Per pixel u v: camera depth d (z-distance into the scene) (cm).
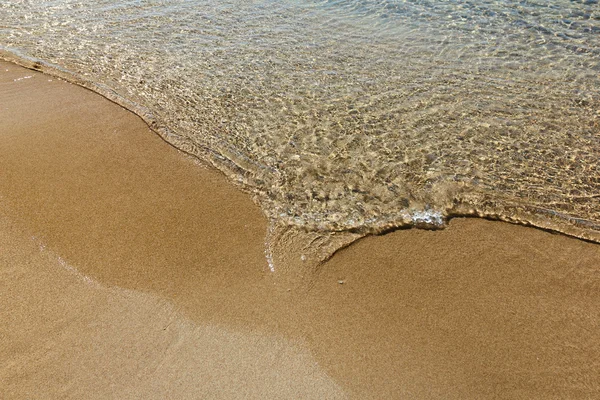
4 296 415
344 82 782
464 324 406
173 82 792
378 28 966
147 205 534
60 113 706
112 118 698
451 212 534
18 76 812
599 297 429
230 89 770
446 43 896
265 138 655
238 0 1130
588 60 818
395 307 423
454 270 460
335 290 440
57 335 384
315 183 575
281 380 359
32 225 495
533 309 419
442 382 360
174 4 1113
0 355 367
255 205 543
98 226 499
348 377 363
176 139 654
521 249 483
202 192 560
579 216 521
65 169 585
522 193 554
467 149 625
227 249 480
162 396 344
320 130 668
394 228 513
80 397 341
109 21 1025
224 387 352
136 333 389
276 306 421
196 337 389
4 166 583
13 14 1062
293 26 987
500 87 757
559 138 640
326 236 503
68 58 871
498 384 359
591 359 376
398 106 716
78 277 438
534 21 952
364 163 604
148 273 448
